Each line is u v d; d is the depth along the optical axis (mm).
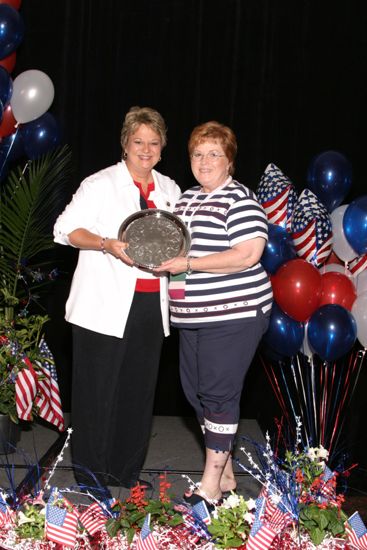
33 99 4375
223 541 2727
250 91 5027
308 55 5020
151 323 3559
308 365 5016
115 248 3311
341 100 5039
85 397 3562
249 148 5062
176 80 5020
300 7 5000
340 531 2781
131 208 3486
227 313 3260
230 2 4988
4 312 4543
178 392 5242
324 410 4594
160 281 3529
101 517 2859
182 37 5000
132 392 3633
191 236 3332
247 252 3207
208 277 3264
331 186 4375
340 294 4223
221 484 3611
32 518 2799
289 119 5055
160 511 2832
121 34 5004
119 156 5055
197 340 3389
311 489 2906
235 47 5000
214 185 3348
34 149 4547
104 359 3527
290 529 2840
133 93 5031
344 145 5059
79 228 3438
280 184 4344
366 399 4867
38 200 4438
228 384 3316
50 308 5148
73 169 5047
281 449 4203
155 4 4988
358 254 4379
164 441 4633
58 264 5125
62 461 4113
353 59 5016
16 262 4441
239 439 4637
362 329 4211
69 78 5020
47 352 4422
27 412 4117
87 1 5000
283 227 4348
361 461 4152
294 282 4031
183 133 5039
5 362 4184
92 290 3488
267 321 3383
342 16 4996
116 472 3701
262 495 2820
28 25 5000
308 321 4223
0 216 4344
